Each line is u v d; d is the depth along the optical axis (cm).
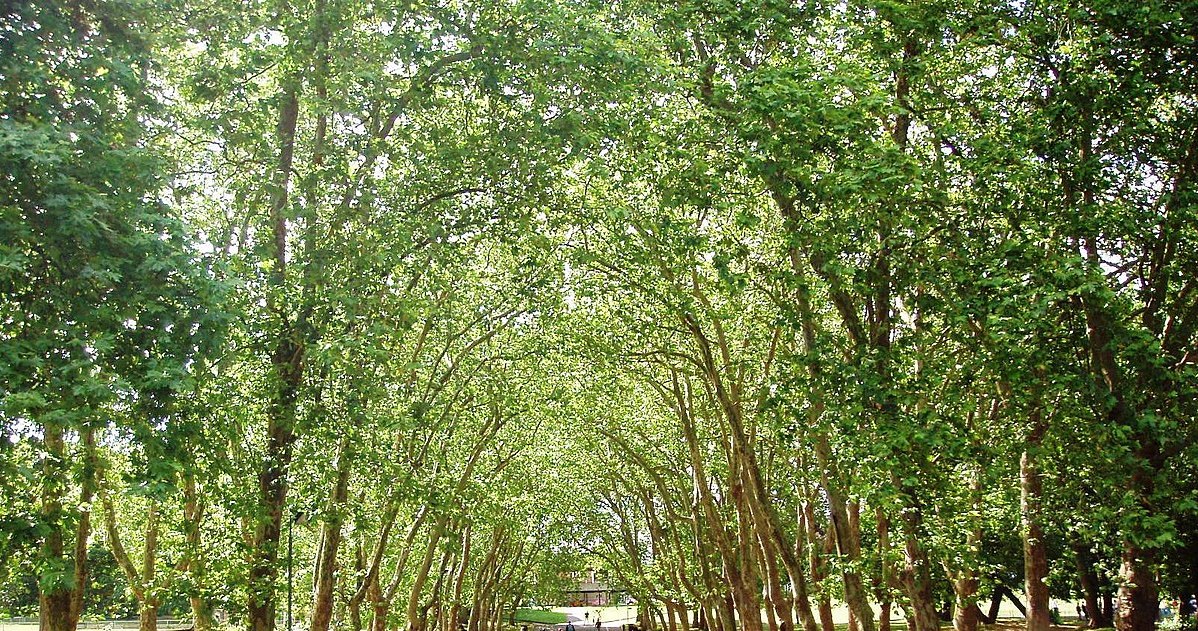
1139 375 1612
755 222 1678
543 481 3238
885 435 1466
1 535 1187
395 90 1766
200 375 1345
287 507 1648
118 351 1241
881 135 1686
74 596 1822
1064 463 1692
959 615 1972
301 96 1641
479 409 2670
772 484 2864
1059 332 1555
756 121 1575
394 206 1725
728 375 2220
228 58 1684
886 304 1688
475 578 4181
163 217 1238
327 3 1636
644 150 1722
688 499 3328
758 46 1817
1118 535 1612
